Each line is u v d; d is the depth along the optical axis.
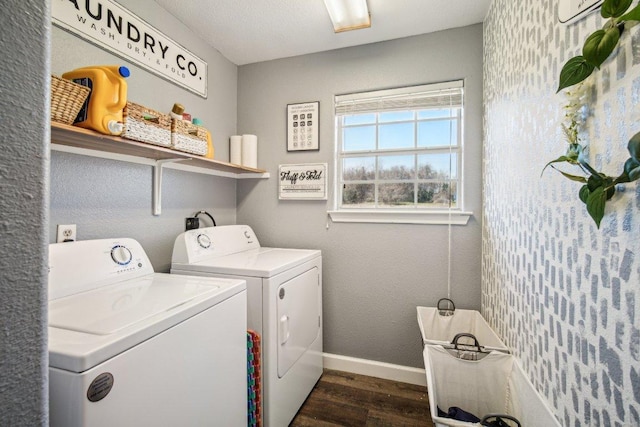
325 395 1.89
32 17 0.37
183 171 1.92
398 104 2.08
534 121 1.07
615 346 0.65
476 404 1.36
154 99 1.70
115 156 1.45
